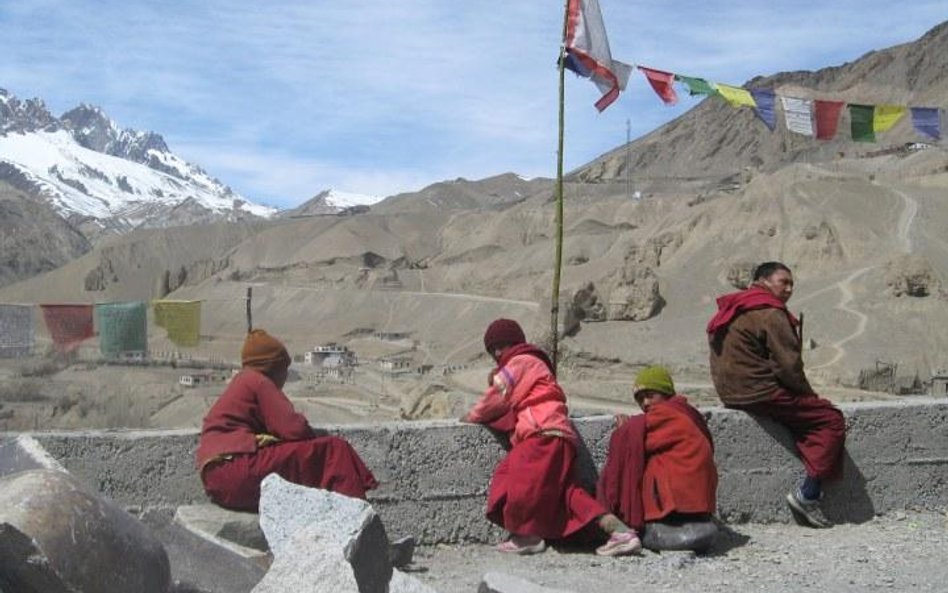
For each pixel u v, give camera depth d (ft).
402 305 470.39
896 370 237.04
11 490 15.58
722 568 24.06
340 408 222.69
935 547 26.13
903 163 468.75
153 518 21.04
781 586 22.39
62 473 16.15
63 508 15.46
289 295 523.29
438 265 600.39
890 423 29.40
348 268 603.67
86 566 15.24
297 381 284.20
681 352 271.69
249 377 24.50
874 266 317.01
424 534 25.98
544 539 25.34
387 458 25.89
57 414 170.60
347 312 477.77
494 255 555.69
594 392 219.61
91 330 67.46
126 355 71.92
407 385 255.70
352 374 303.48
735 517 28.22
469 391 214.07
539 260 492.13
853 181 393.09
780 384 27.99
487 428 26.40
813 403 27.96
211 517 22.80
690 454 25.40
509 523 25.21
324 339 452.35
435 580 23.13
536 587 18.04
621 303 314.55
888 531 27.91
